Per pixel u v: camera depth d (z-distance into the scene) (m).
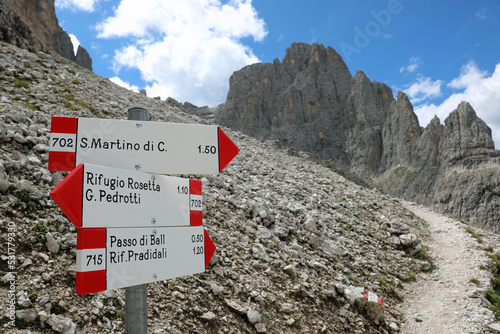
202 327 7.17
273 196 18.64
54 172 9.35
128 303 3.45
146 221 3.61
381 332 10.88
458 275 16.44
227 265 9.70
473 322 12.29
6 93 14.55
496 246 21.59
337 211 21.56
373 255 16.67
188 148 4.06
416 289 15.16
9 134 9.70
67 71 26.42
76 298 6.21
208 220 11.75
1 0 39.91
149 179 3.72
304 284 10.64
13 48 23.41
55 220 7.73
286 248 12.67
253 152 37.16
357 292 11.60
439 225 24.83
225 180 17.28
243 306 8.27
